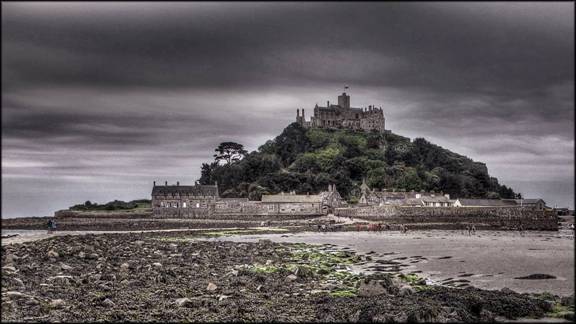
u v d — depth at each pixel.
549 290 53.69
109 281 55.22
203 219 199.25
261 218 197.50
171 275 59.66
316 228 161.38
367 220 182.38
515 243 110.00
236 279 57.38
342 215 197.00
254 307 43.94
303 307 44.09
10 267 59.41
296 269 65.00
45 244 86.50
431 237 130.12
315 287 53.91
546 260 78.25
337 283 56.50
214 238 131.88
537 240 118.50
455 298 44.62
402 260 79.88
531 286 56.03
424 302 43.41
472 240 119.06
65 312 41.62
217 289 51.22
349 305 43.88
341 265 74.00
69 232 151.25
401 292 48.06
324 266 72.06
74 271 61.31
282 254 85.62
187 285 53.66
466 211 166.75
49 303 44.16
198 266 68.56
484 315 40.44
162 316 40.72
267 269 66.69
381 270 68.81
